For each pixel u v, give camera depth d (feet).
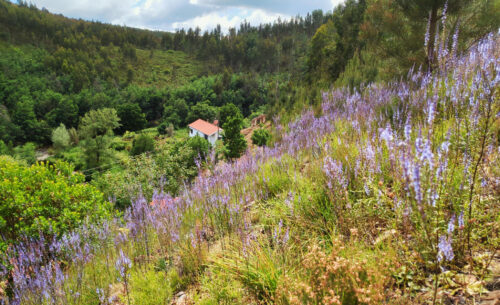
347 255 8.85
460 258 8.15
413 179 6.44
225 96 421.18
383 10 35.81
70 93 440.04
